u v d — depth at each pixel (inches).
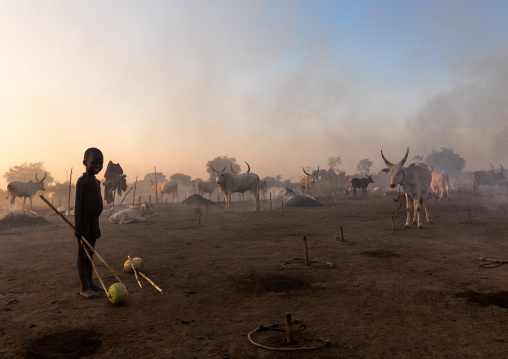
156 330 138.4
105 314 158.1
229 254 303.9
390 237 387.9
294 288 196.2
